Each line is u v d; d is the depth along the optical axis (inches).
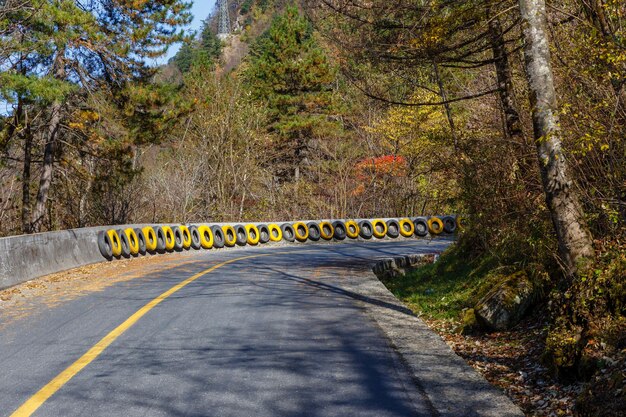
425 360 257.6
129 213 1295.5
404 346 282.5
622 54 283.7
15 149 1171.9
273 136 1868.8
